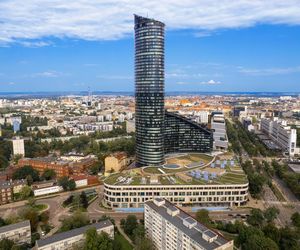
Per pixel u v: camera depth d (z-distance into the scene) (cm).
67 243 17525
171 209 18212
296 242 18225
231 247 14738
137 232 18975
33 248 18888
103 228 18962
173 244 16850
